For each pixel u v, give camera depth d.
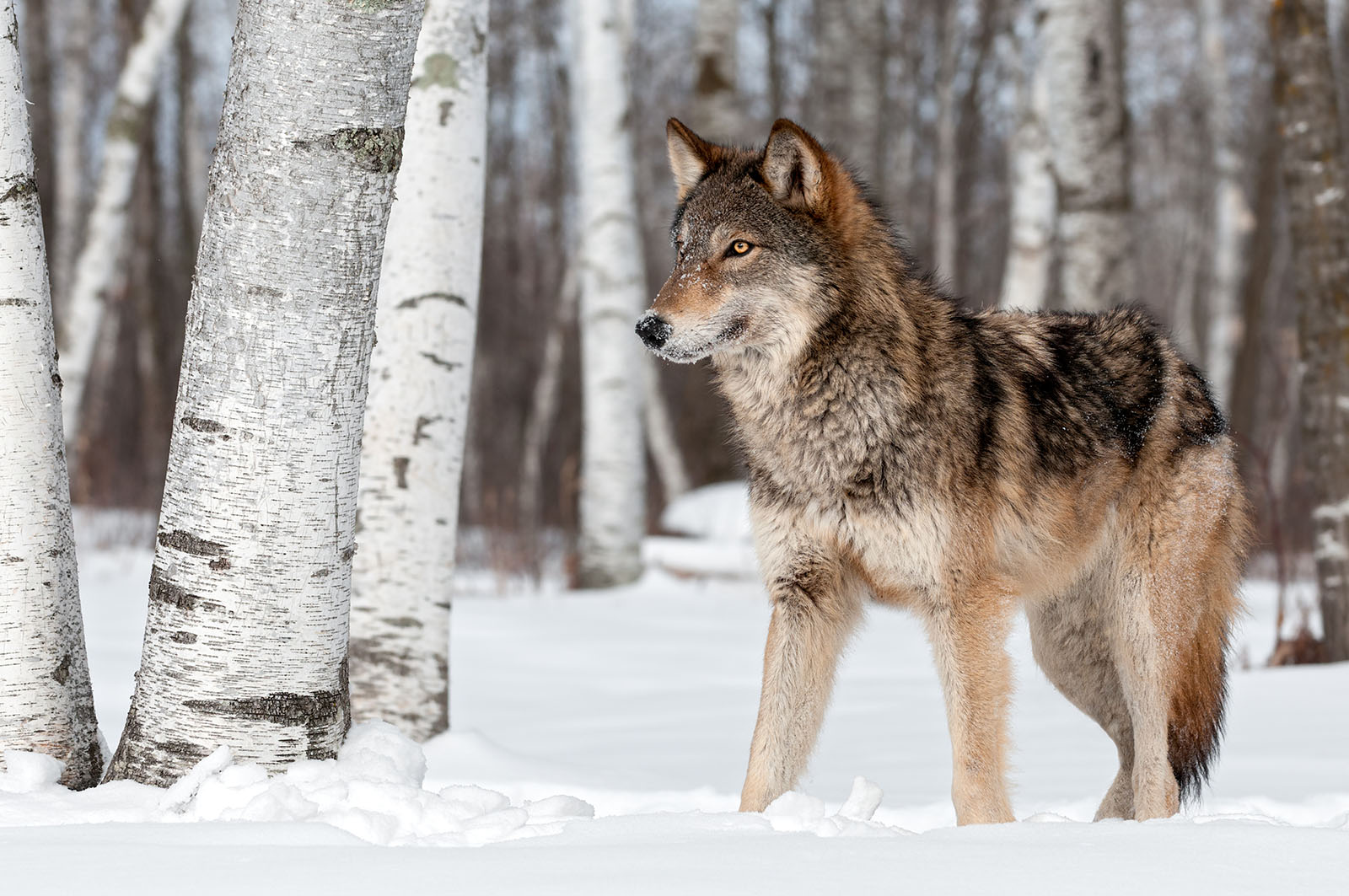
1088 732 8.87
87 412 35.97
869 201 6.90
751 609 16.56
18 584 5.38
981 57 43.44
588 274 18.36
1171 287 55.88
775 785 6.16
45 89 34.22
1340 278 11.29
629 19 21.84
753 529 6.61
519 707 10.62
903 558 6.19
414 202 8.19
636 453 18.59
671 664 12.71
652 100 46.81
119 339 42.47
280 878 3.45
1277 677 10.10
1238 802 6.31
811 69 42.38
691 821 4.45
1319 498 11.48
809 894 3.27
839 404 6.23
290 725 5.18
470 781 6.93
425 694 8.05
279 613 5.14
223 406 5.06
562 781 6.94
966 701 6.09
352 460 5.30
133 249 39.84
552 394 37.12
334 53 4.89
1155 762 6.79
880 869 3.55
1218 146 31.78
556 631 14.54
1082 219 15.31
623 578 18.48
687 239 6.60
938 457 6.14
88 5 30.06
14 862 3.65
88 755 5.59
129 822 4.52
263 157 4.93
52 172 36.38
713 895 3.26
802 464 6.32
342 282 5.07
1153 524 7.10
